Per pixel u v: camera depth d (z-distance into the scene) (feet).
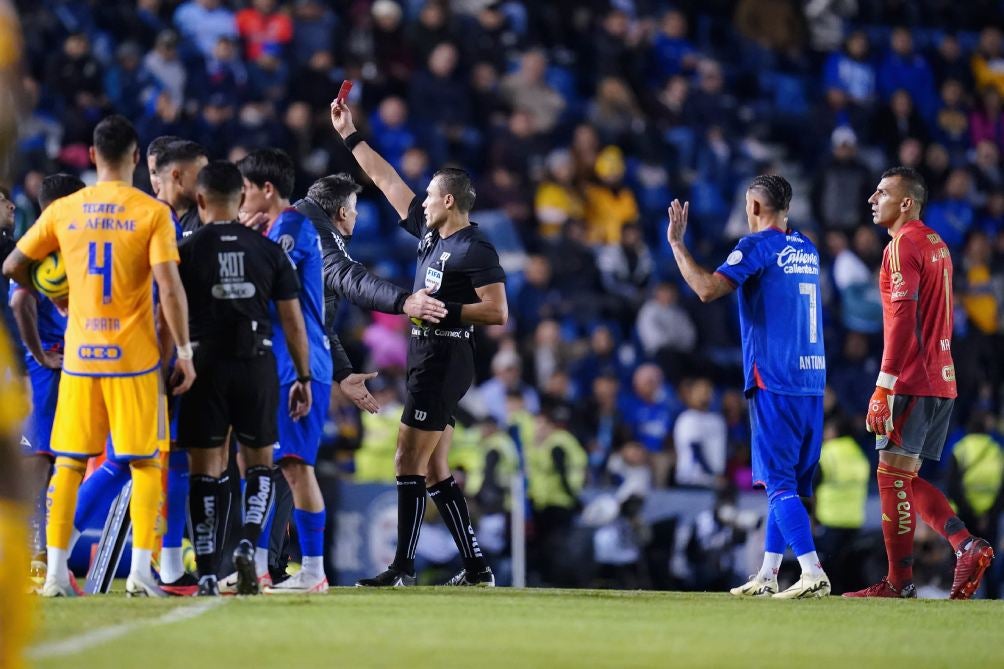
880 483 94.68
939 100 248.93
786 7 253.65
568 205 203.62
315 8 212.64
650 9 250.57
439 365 94.43
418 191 191.21
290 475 84.69
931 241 93.66
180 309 74.43
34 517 87.15
